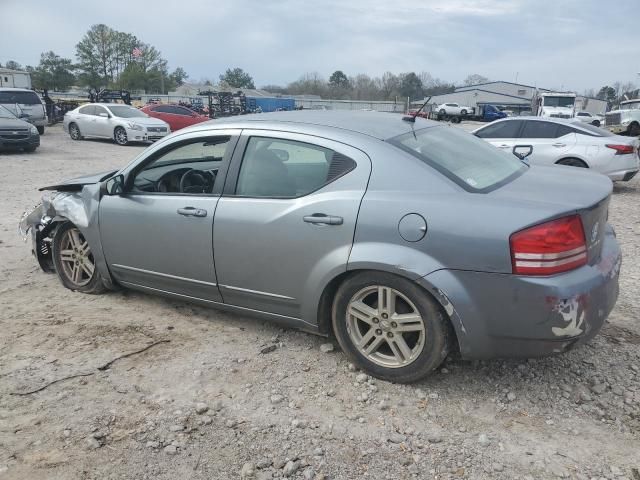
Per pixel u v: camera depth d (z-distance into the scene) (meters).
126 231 4.29
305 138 3.58
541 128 10.79
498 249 2.92
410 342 3.35
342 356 3.78
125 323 4.31
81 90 91.88
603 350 3.85
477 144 4.09
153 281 4.30
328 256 3.37
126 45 93.50
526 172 3.83
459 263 3.01
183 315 4.47
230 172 3.83
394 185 3.25
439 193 3.15
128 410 3.17
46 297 4.84
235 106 41.25
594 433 2.97
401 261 3.12
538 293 2.87
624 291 5.02
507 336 3.00
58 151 17.61
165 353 3.83
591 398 3.28
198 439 2.93
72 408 3.18
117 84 91.88
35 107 22.94
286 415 3.14
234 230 3.71
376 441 2.91
